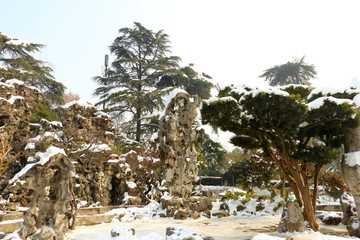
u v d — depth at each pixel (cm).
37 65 4184
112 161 2686
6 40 3997
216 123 1387
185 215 1775
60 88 4281
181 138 2050
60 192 991
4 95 2344
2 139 1852
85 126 2608
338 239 938
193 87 4288
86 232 1299
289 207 1242
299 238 1093
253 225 1540
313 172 1348
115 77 4297
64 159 1000
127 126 4234
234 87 1559
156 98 4056
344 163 1234
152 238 1003
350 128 1273
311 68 4847
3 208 1761
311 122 1303
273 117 1264
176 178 1955
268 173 2283
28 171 936
